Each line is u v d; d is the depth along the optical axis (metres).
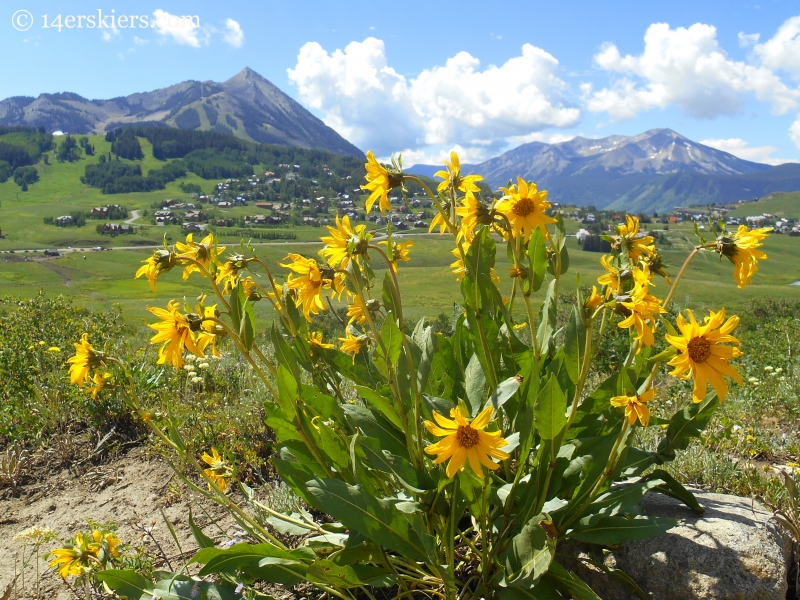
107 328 9.48
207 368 6.44
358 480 2.63
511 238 3.17
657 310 2.41
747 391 6.30
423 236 125.38
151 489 4.37
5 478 4.50
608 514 2.75
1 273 124.00
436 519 2.87
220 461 3.38
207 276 2.91
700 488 3.84
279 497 3.98
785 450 4.71
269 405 2.85
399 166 3.19
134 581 2.68
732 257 2.64
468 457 2.27
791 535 3.00
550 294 3.20
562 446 2.94
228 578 2.72
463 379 3.31
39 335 7.80
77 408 5.45
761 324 12.23
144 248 169.75
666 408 5.85
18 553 3.68
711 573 2.68
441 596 2.81
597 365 7.14
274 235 182.12
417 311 52.03
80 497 4.32
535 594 2.53
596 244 130.38
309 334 3.69
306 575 2.62
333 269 2.92
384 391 3.30
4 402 5.70
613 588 2.83
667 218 186.88
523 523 2.76
